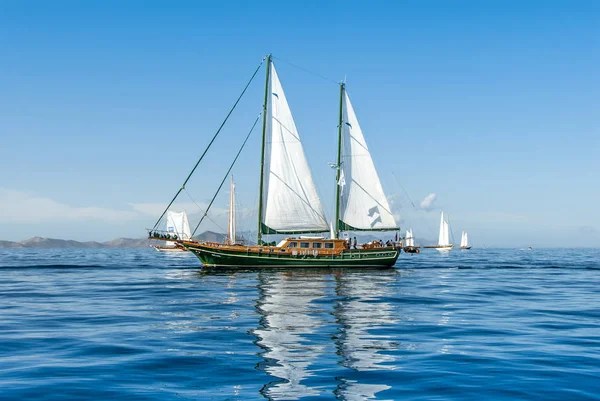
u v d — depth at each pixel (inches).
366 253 2721.5
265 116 2679.6
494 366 712.4
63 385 619.5
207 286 1836.9
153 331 959.6
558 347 836.0
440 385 625.0
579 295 1628.9
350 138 2807.6
